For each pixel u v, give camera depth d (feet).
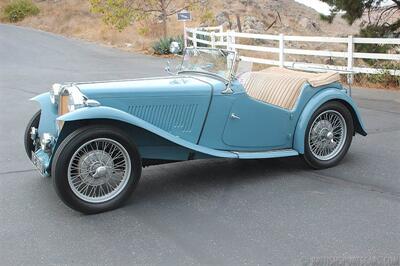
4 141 22.95
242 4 128.16
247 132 16.75
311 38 43.86
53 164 13.41
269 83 18.70
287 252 11.77
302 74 19.20
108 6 74.33
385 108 30.81
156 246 12.18
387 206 14.51
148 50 71.51
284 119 17.31
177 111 15.61
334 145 18.57
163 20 77.56
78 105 13.85
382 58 39.11
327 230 12.92
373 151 20.51
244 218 13.79
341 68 41.86
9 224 13.57
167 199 15.35
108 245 12.30
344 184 16.49
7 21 117.91
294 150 17.69
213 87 15.92
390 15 44.50
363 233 12.73
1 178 17.49
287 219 13.66
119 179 14.57
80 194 13.88
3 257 11.74
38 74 46.88
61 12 114.52
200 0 89.86
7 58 59.82
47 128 16.55
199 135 16.05
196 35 67.56
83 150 13.78
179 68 18.43
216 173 17.90
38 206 14.85
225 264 11.26
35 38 85.35
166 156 15.67
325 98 17.79
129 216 14.03
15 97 34.88
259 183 16.76
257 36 50.26
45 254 11.87
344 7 42.47
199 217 13.92
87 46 77.36
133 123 14.06
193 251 11.89
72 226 13.42
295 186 16.38
